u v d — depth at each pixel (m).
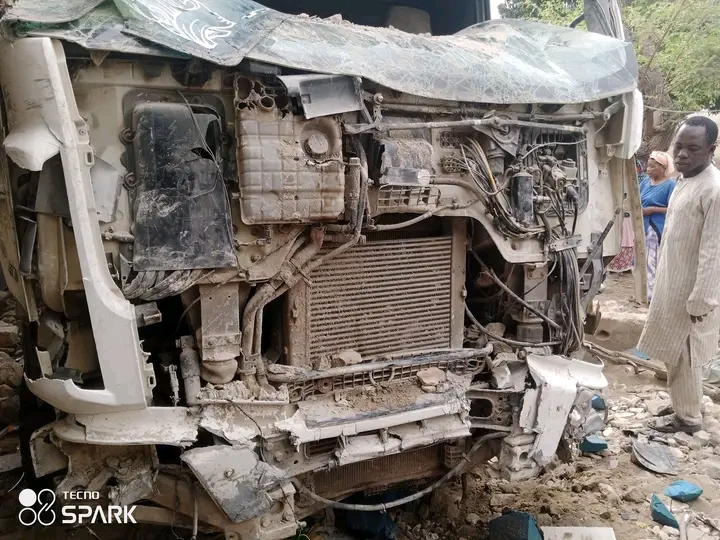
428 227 2.71
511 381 2.65
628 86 2.87
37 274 1.88
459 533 2.84
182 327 2.35
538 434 2.61
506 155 2.58
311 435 2.12
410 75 2.28
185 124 1.93
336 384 2.38
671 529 2.90
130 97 1.90
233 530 2.03
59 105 1.71
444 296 2.69
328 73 2.05
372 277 2.49
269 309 2.47
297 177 2.04
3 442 3.37
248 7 2.20
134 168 1.91
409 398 2.39
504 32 2.94
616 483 3.30
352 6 3.63
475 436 2.74
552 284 2.88
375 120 2.23
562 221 2.72
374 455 2.25
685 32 10.52
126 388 1.84
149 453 2.03
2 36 1.78
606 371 4.89
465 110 2.45
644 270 3.34
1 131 1.96
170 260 1.94
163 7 1.93
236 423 2.06
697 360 3.67
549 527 2.81
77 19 1.79
